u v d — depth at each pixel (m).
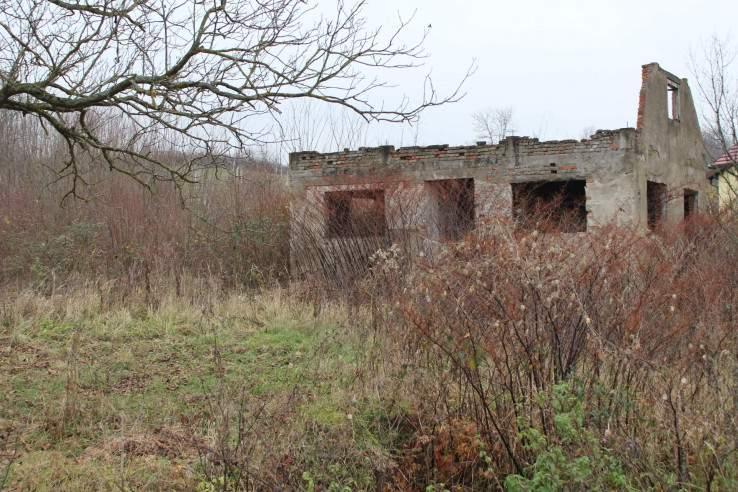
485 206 16.61
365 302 10.95
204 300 12.54
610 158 16.06
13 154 21.05
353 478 5.77
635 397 5.45
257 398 7.62
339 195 16.17
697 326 6.34
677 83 19.42
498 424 5.84
